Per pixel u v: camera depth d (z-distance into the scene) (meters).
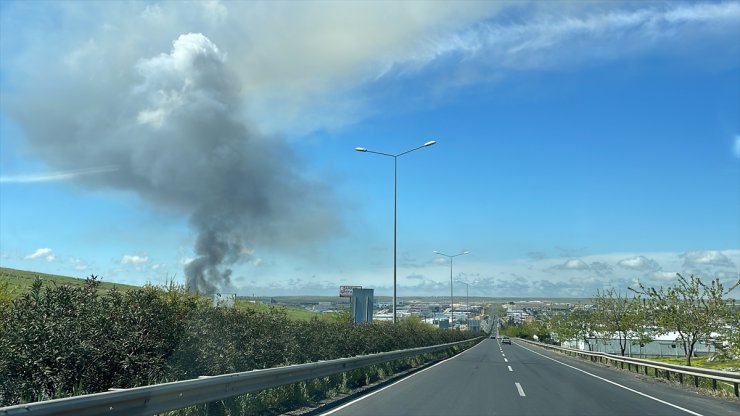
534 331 113.19
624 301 42.31
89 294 9.03
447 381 18.89
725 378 16.88
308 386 14.15
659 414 12.16
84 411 6.13
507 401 13.68
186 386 8.05
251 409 10.75
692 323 27.34
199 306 12.19
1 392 7.48
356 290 35.88
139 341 9.06
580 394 15.84
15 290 9.91
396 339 27.20
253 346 12.61
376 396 14.43
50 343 7.78
